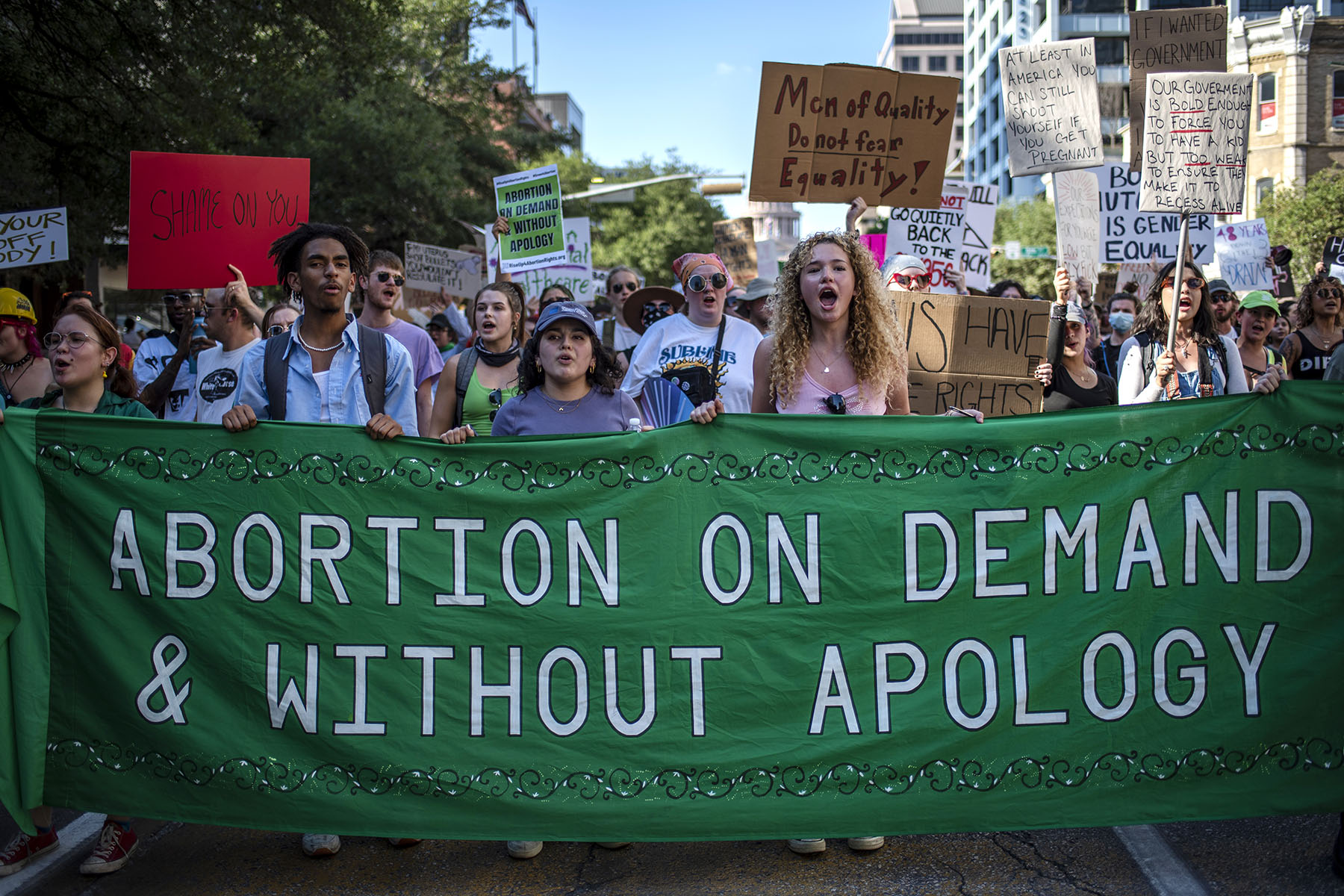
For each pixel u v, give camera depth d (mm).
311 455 3939
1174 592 3939
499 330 5543
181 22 13594
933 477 3961
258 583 3910
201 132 14281
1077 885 3771
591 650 3912
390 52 16484
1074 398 5906
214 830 4410
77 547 3902
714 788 3875
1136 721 3906
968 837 4230
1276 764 3896
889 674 3910
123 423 3926
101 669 3871
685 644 3916
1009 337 5211
